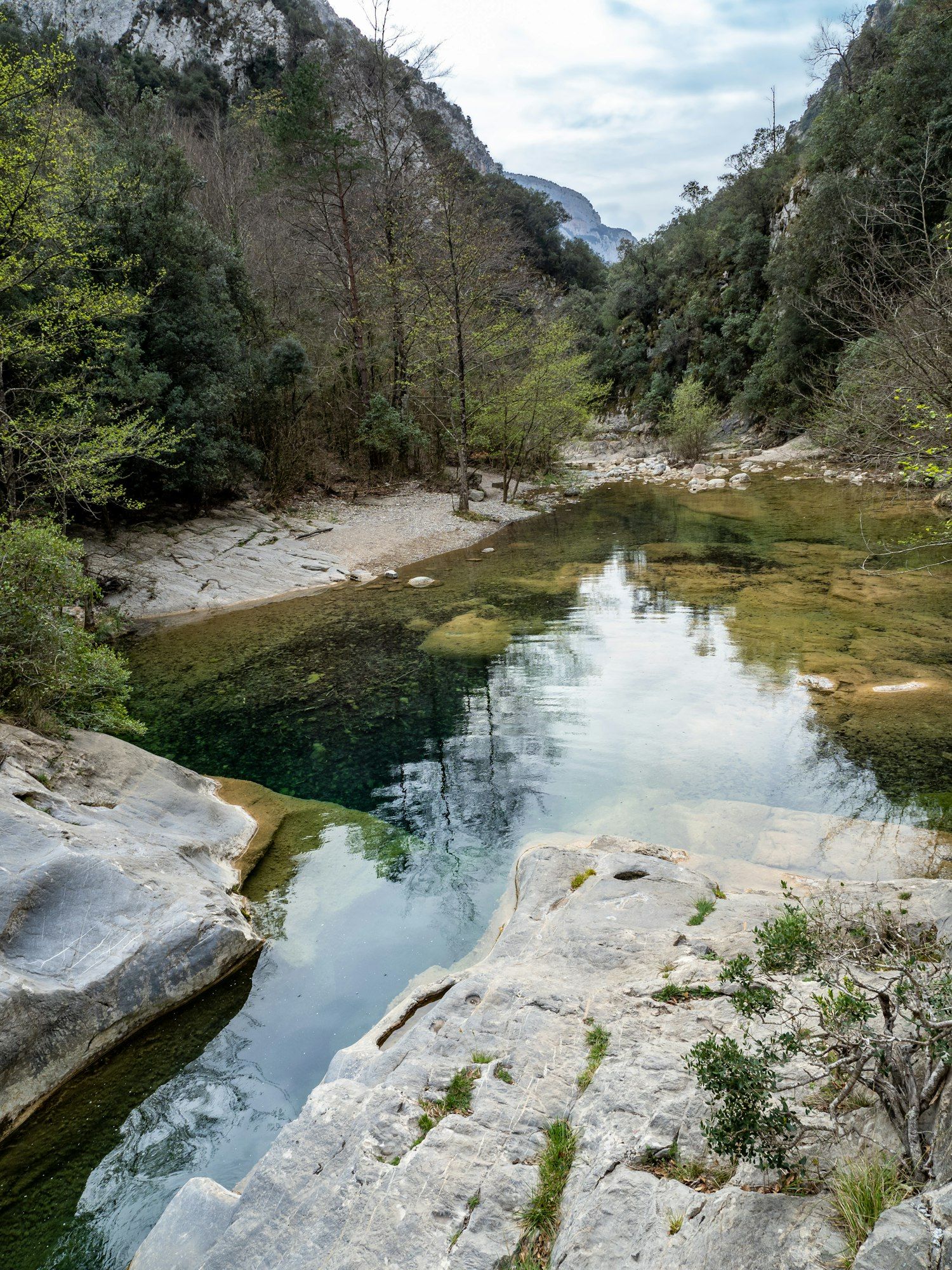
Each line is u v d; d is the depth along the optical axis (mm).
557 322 31047
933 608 13523
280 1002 5699
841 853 6746
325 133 27047
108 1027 5297
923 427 7676
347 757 9797
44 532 8258
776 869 6555
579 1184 3174
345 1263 3070
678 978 4629
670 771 8688
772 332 38750
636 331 57594
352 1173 3557
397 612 16234
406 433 28891
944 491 21234
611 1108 3535
